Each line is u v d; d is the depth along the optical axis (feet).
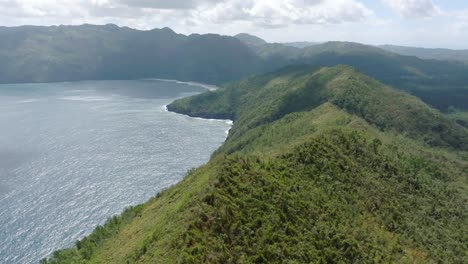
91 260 304.91
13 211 548.72
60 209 558.56
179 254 186.50
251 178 256.52
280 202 242.17
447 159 588.50
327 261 216.95
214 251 188.44
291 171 296.51
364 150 389.39
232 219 211.82
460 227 335.26
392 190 344.08
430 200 363.35
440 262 267.18
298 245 214.69
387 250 251.60
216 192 227.61
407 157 465.06
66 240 482.28
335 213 263.70
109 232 375.66
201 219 206.28
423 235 295.28
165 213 276.82
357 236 249.34
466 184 472.85
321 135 383.65
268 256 199.11
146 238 239.91
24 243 474.49
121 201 590.14
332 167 325.83
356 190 311.88
